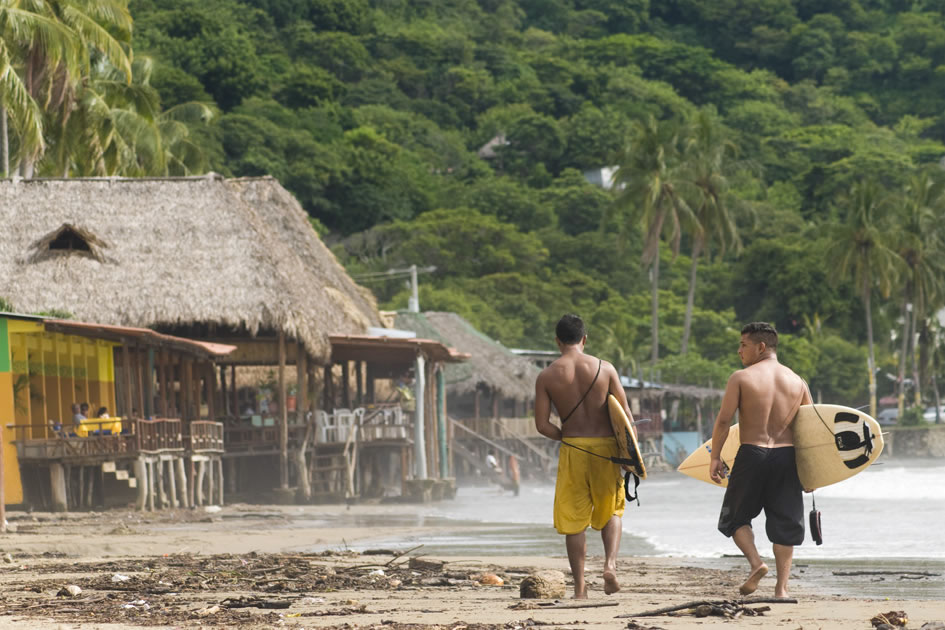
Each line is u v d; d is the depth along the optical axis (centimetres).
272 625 1775
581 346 2144
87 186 8144
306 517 6356
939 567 3222
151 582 2547
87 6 10056
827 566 3281
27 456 6284
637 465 2062
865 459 2033
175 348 7044
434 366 9344
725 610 1831
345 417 8431
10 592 2356
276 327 7562
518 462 12200
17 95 7950
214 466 7681
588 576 2884
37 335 6788
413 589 2422
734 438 2203
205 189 8219
